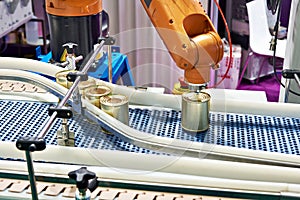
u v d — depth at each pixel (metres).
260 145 1.02
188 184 0.78
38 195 0.79
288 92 1.34
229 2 3.24
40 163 0.86
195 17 0.95
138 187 0.79
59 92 1.21
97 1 1.28
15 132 1.10
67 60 1.25
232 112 1.20
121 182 0.79
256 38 3.09
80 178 0.68
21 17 2.06
